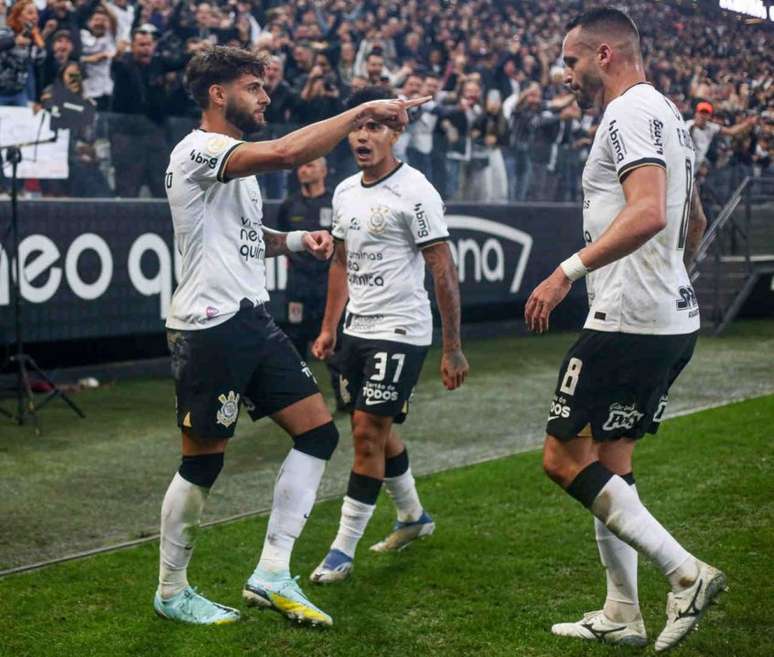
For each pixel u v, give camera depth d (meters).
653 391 4.23
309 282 10.17
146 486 7.27
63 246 10.92
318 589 5.05
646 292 4.09
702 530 5.88
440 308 5.43
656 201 3.81
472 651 4.30
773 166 19.45
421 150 14.32
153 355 13.24
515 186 15.66
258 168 4.23
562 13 18.44
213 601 4.91
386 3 15.77
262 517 6.35
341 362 5.55
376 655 4.25
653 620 4.61
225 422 4.46
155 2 12.23
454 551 5.60
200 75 4.47
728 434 8.30
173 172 4.44
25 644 4.40
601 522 4.28
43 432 9.11
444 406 10.20
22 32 10.70
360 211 5.39
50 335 10.85
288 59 13.49
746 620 4.57
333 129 4.21
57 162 10.95
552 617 4.66
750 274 16.70
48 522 6.38
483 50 16.44
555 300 3.86
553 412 4.24
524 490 6.83
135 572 5.34
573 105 16.66
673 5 19.42
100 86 11.74
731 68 19.97
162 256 11.83
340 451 8.27
